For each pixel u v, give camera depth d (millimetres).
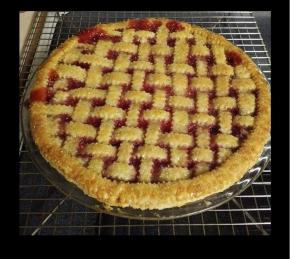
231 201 311
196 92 323
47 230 296
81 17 439
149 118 302
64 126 300
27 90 329
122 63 337
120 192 263
